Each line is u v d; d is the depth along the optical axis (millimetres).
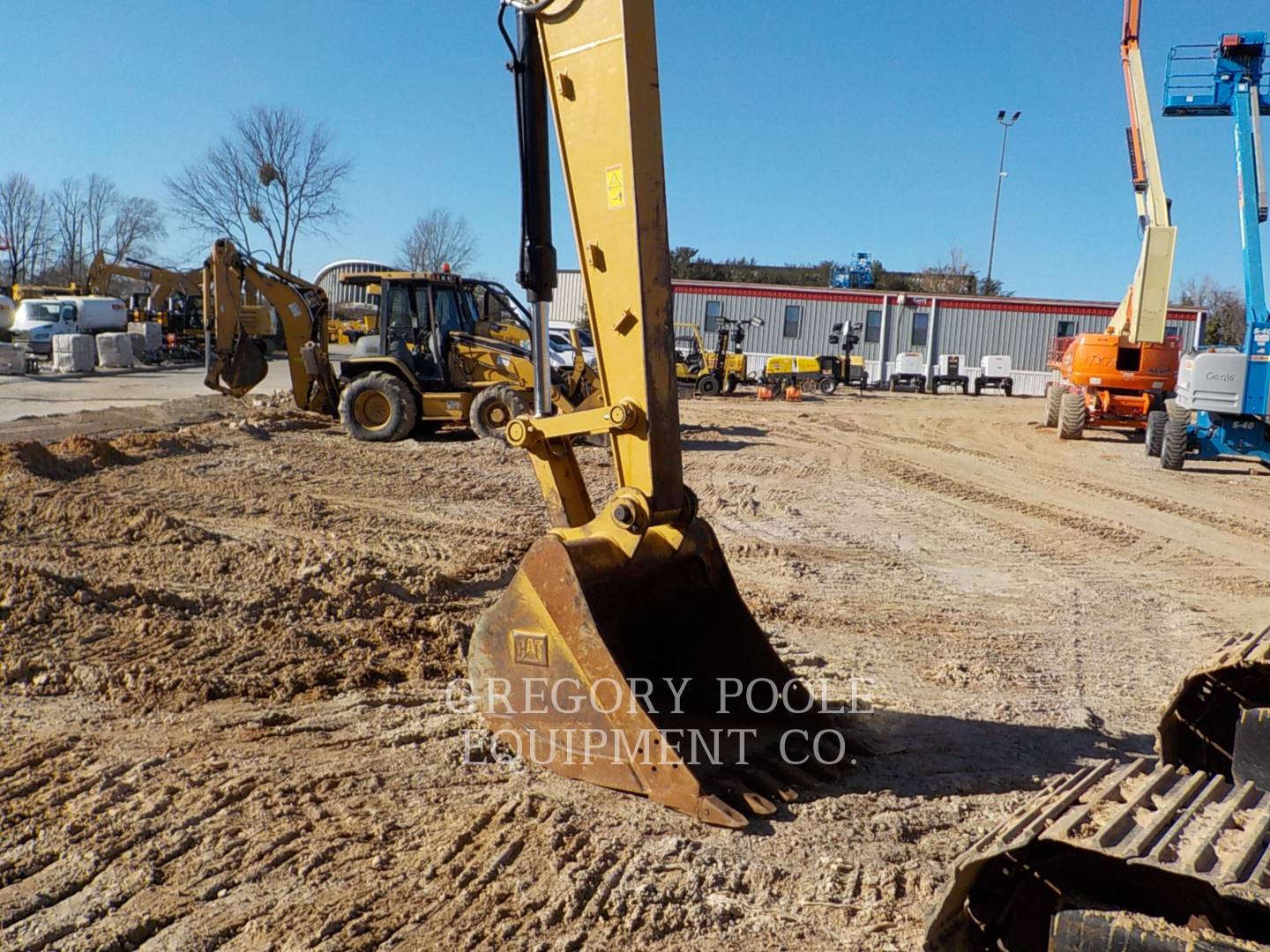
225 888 3590
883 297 42125
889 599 8234
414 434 17172
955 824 4297
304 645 6086
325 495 11234
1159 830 2646
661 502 4465
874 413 28250
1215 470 17562
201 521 9344
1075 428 21734
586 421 4488
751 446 18469
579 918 3484
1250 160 16984
